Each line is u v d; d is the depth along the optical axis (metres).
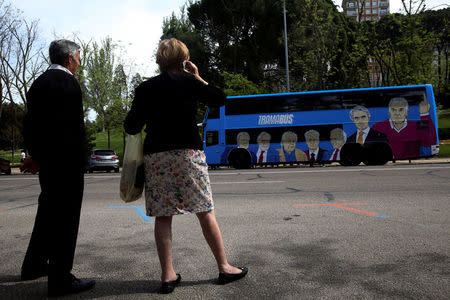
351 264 3.12
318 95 17.75
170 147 2.56
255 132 18.11
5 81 29.09
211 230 2.71
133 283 2.80
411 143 16.88
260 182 10.00
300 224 4.75
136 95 2.66
